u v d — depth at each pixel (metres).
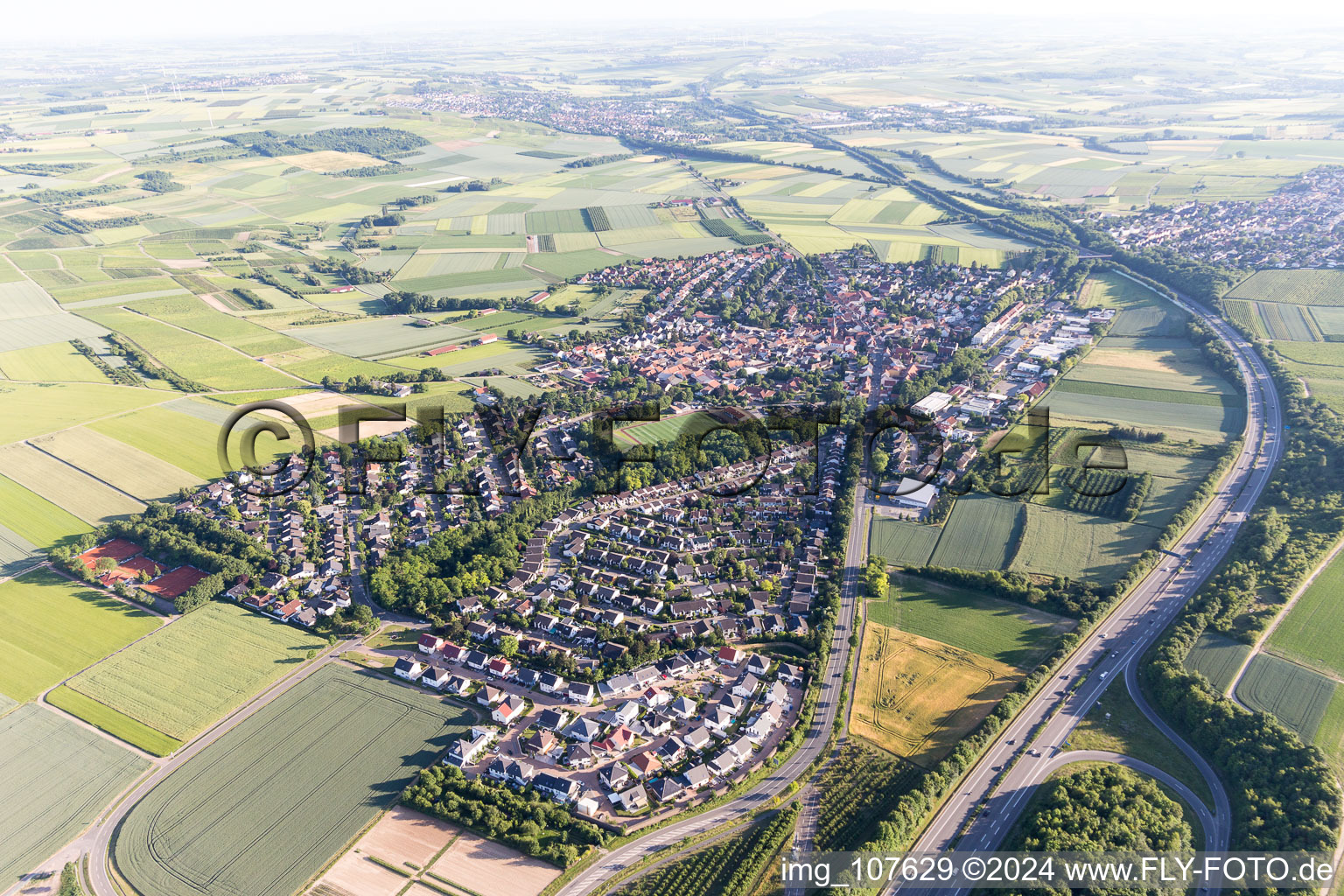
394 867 163.00
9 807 177.25
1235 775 176.50
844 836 168.00
